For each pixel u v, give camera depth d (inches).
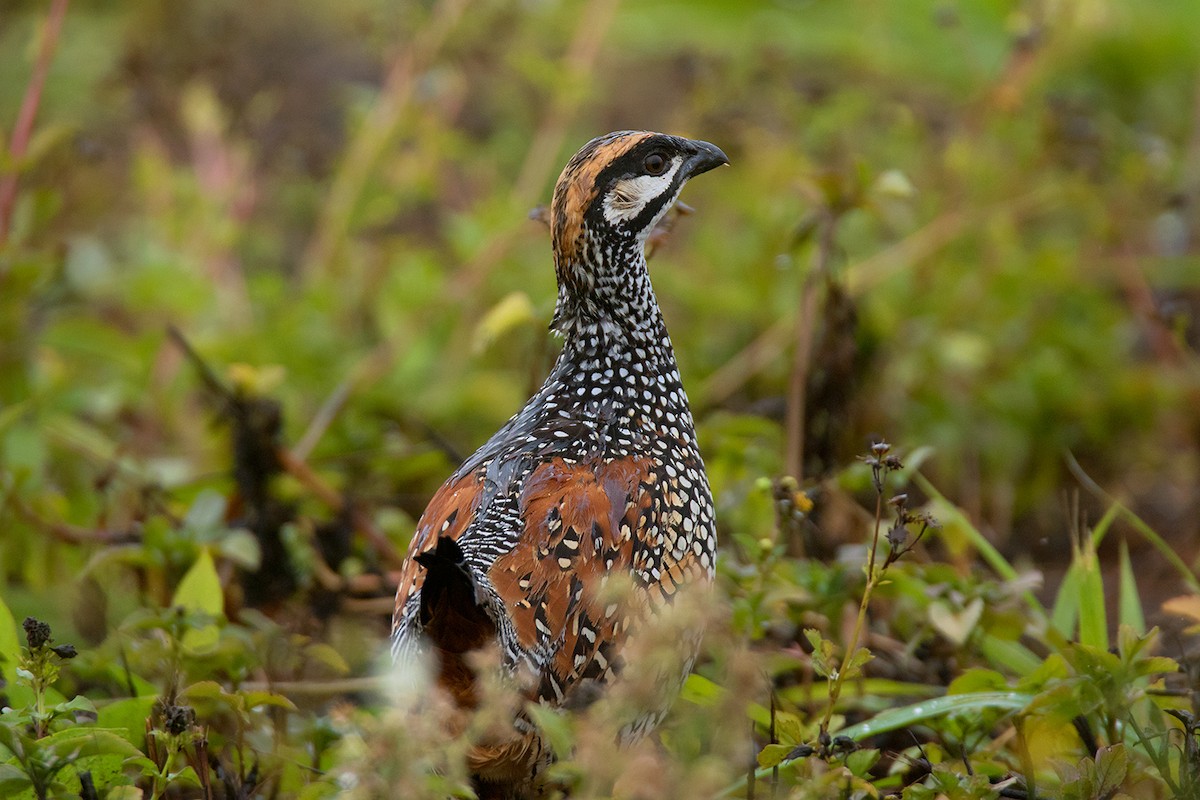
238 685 297.1
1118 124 613.3
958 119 560.4
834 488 352.8
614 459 272.2
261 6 743.7
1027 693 280.5
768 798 250.2
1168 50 706.2
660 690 245.4
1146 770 266.7
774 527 338.0
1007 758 292.8
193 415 480.4
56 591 382.0
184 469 418.9
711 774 208.8
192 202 537.3
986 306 500.4
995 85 523.8
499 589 247.8
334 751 268.2
